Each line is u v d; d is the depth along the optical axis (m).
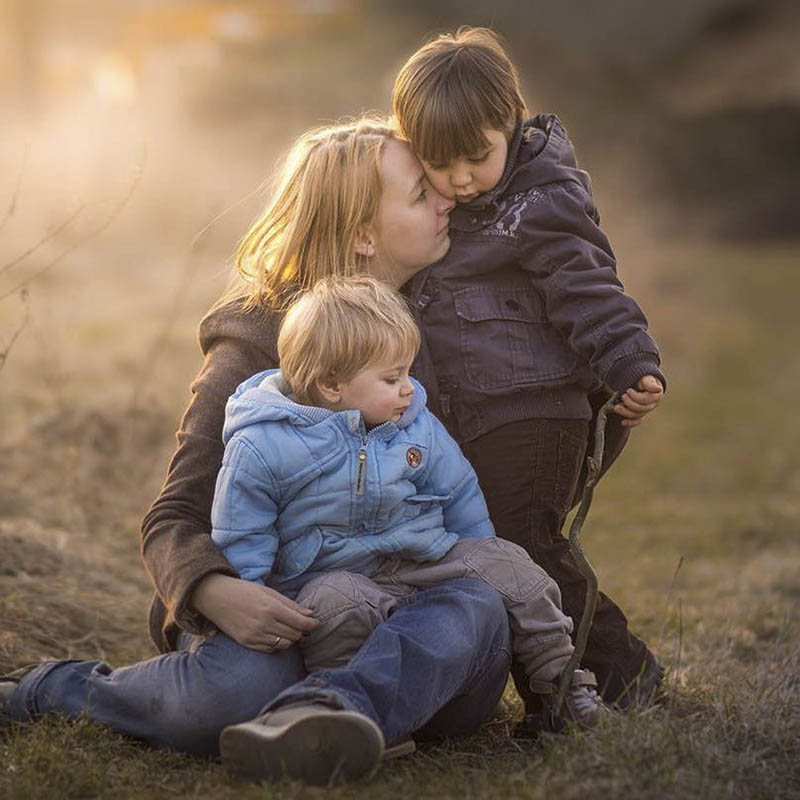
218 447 8.24
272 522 7.80
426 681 7.41
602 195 71.88
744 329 41.22
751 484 22.91
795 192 72.06
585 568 7.89
